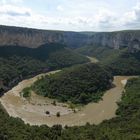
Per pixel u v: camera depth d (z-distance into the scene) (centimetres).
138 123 12612
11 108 16925
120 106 17000
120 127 12444
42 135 11631
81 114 16250
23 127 12544
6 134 11312
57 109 17062
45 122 14862
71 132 12306
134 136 10775
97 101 18888
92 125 13650
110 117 15638
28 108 17075
